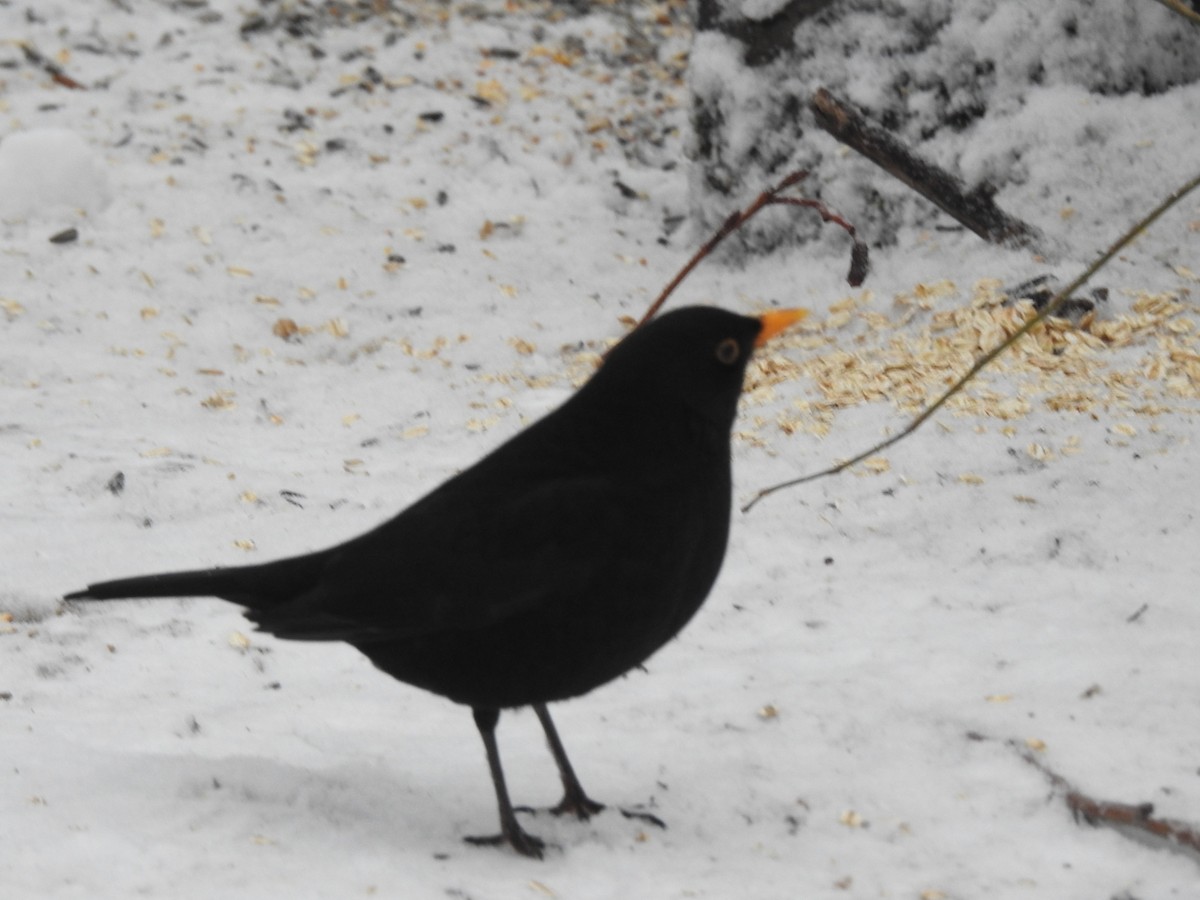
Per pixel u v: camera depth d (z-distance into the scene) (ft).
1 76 49.93
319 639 16.33
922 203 39.01
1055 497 26.89
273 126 47.83
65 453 31.07
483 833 17.15
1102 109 38.34
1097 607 23.20
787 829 17.25
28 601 24.89
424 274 40.86
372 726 20.61
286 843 16.40
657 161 47.55
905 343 33.76
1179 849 16.05
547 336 37.81
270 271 40.70
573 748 19.60
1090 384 30.53
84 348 36.99
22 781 17.54
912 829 17.11
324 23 53.93
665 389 16.03
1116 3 38.65
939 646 22.22
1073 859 16.29
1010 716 19.57
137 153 45.91
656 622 16.25
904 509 27.07
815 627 23.40
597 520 15.80
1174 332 32.01
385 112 49.01
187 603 24.79
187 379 35.78
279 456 31.53
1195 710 19.57
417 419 33.42
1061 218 37.09
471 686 16.44
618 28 55.31
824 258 40.19
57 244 41.32
